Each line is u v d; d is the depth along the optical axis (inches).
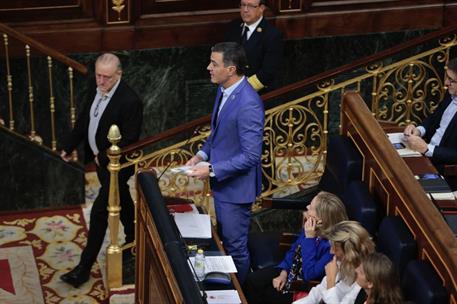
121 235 976.9
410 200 638.5
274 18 1119.6
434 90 973.2
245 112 770.8
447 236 586.6
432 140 841.5
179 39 1106.1
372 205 695.1
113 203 866.1
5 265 923.4
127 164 861.8
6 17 1068.5
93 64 1096.8
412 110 978.1
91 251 895.1
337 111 1151.6
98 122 889.5
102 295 885.8
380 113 960.9
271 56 980.6
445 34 928.3
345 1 1130.7
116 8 1080.8
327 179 799.7
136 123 885.2
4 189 1039.6
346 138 802.8
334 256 668.1
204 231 737.6
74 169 1048.2
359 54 1151.0
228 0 1110.4
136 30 1093.8
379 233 661.3
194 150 1127.6
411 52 1151.0
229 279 679.1
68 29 1080.2
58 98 1083.3
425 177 735.1
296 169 1058.7
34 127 1083.9
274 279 749.9
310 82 906.7
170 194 927.0
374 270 566.6
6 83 1066.7
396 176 669.3
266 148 939.3
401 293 572.1
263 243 828.0
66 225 1012.5
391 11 1139.9
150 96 1119.6
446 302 567.8
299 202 816.3
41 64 1068.5
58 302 869.2
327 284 661.9
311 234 711.7
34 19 1075.3
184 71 1119.6
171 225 650.8
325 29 1134.4
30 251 953.5
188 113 1135.6
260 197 932.0
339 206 695.7
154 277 679.7
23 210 1047.0
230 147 789.2
